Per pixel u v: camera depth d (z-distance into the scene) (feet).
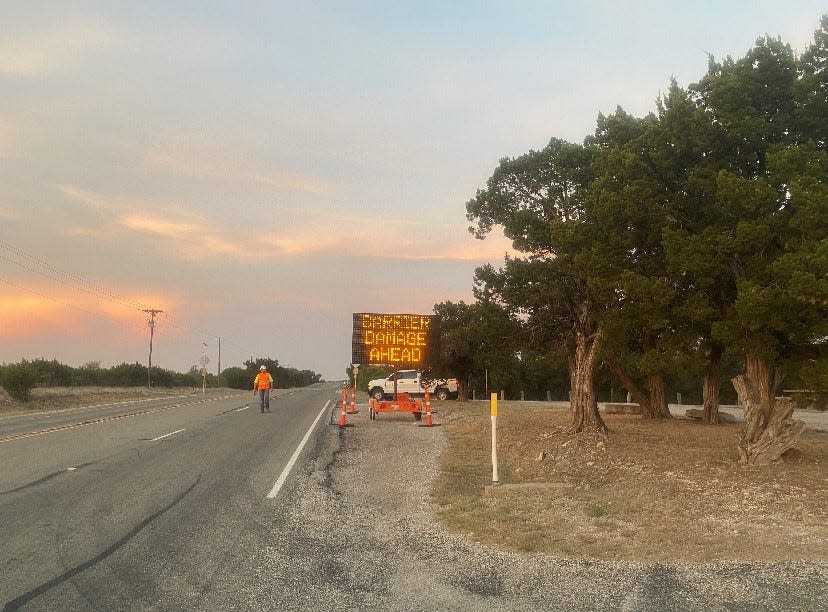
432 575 22.16
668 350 50.24
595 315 60.75
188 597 19.93
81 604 19.35
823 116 43.78
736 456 47.39
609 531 28.27
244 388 298.35
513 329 74.64
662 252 50.67
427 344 85.97
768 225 41.60
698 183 46.37
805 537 26.73
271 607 19.11
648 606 19.08
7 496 35.09
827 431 71.92
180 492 36.52
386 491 38.11
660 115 51.49
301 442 61.00
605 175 51.93
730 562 23.21
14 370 120.47
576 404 63.77
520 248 66.39
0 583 21.24
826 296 35.94
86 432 68.13
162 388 227.20
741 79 45.03
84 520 29.86
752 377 45.80
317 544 26.16
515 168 67.67
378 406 85.35
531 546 25.82
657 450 52.85
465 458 51.34
